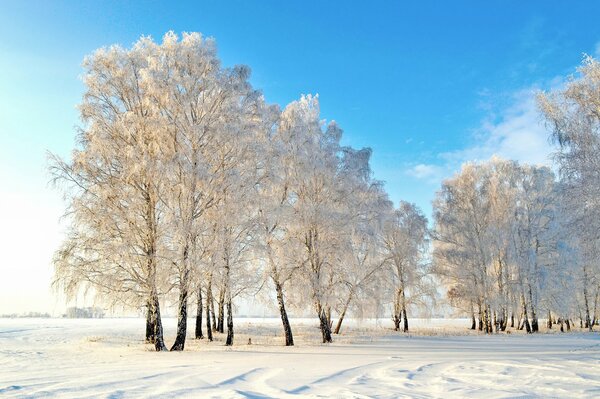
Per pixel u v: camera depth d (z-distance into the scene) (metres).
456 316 41.50
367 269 26.94
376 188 27.17
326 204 25.02
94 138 18.77
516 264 37.44
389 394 8.54
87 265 19.03
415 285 35.94
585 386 9.66
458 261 37.28
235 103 21.34
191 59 20.52
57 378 10.48
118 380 10.06
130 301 19.52
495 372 11.84
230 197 19.86
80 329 44.47
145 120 19.05
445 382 10.14
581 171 17.75
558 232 36.47
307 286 23.08
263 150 21.59
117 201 19.14
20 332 39.22
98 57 20.27
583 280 38.09
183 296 19.58
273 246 23.05
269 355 17.14
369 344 24.44
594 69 18.80
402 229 36.28
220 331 34.84
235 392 8.57
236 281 20.34
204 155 20.41
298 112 25.34
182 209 19.31
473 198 38.03
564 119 18.92
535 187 38.44
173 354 17.62
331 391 8.86
